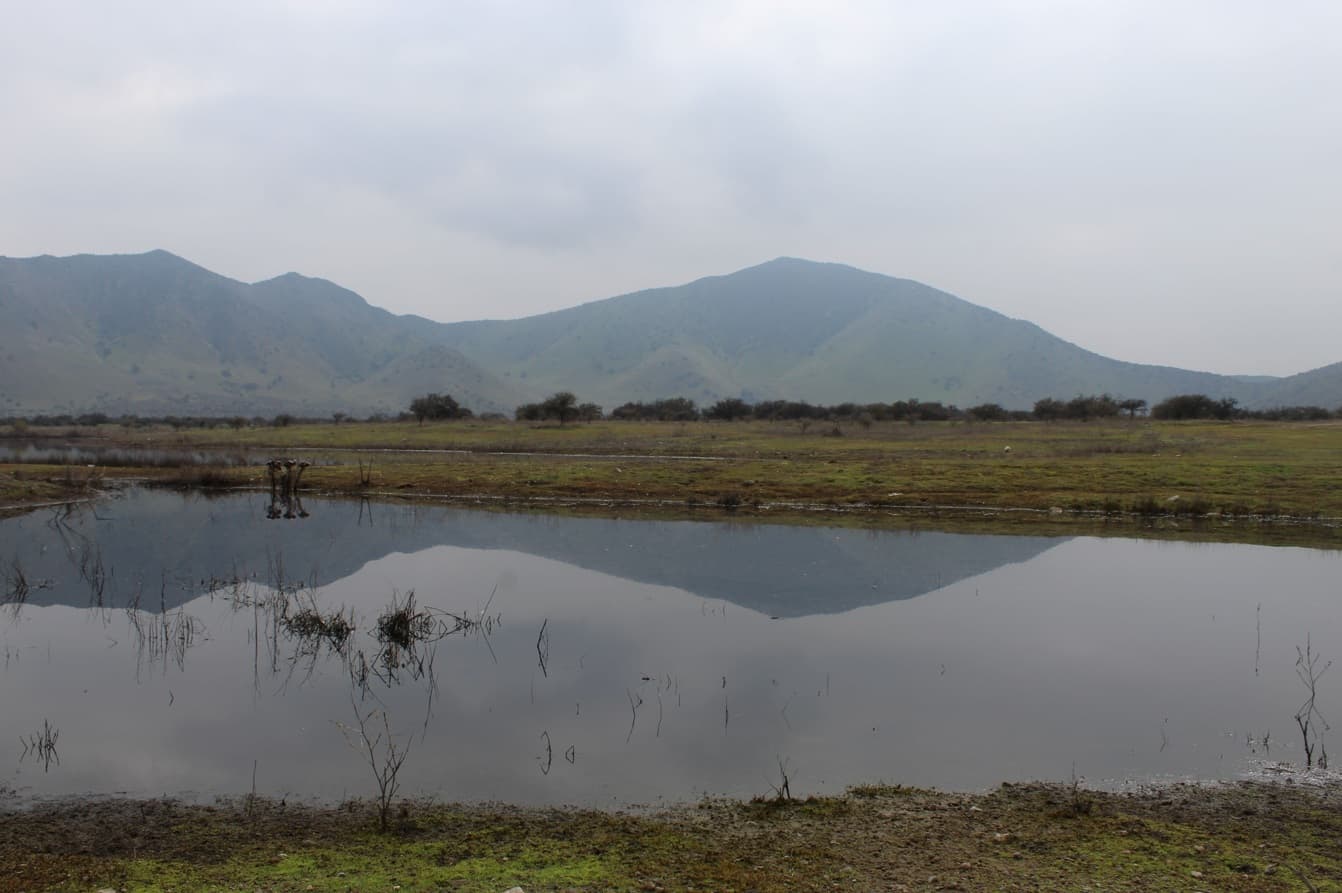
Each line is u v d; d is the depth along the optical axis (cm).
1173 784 896
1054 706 1155
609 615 1689
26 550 2466
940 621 1642
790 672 1313
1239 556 2383
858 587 1967
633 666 1345
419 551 2452
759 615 1694
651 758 965
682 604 1788
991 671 1318
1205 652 1430
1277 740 1029
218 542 2605
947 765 948
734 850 723
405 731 1057
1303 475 3872
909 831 765
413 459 5431
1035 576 2095
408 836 758
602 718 1105
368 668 1334
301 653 1420
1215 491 3538
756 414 12225
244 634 1546
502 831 770
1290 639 1515
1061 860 700
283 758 967
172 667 1344
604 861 698
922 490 3666
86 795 864
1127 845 732
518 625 1609
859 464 4644
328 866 689
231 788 882
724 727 1071
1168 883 654
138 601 1773
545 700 1177
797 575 2105
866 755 977
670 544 2581
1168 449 5294
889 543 2609
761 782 898
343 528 2909
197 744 1012
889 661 1375
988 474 4084
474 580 2038
